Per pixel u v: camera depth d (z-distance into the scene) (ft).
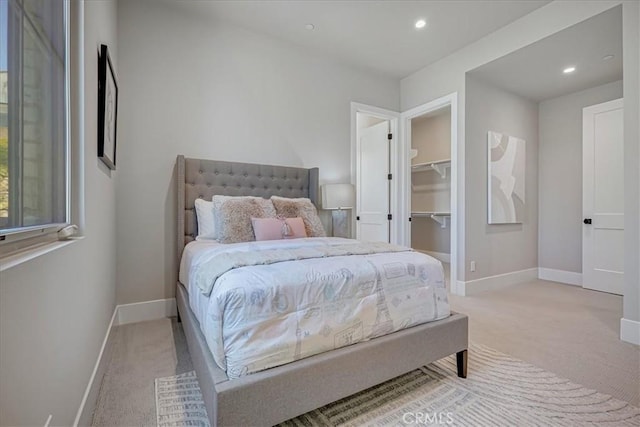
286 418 3.91
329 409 4.87
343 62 12.50
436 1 8.95
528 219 13.99
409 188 14.03
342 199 11.50
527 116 13.92
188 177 9.38
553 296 11.35
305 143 11.66
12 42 2.67
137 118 8.83
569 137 13.51
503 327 8.28
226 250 6.40
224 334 3.83
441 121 17.83
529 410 4.83
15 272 2.35
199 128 9.70
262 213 9.00
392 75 13.69
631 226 7.41
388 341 4.82
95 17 5.40
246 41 10.46
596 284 12.09
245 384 3.64
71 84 4.46
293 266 4.69
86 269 4.63
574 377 5.79
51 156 3.74
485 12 9.47
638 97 7.28
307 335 4.19
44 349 2.94
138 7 8.86
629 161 7.45
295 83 11.43
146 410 4.79
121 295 8.60
